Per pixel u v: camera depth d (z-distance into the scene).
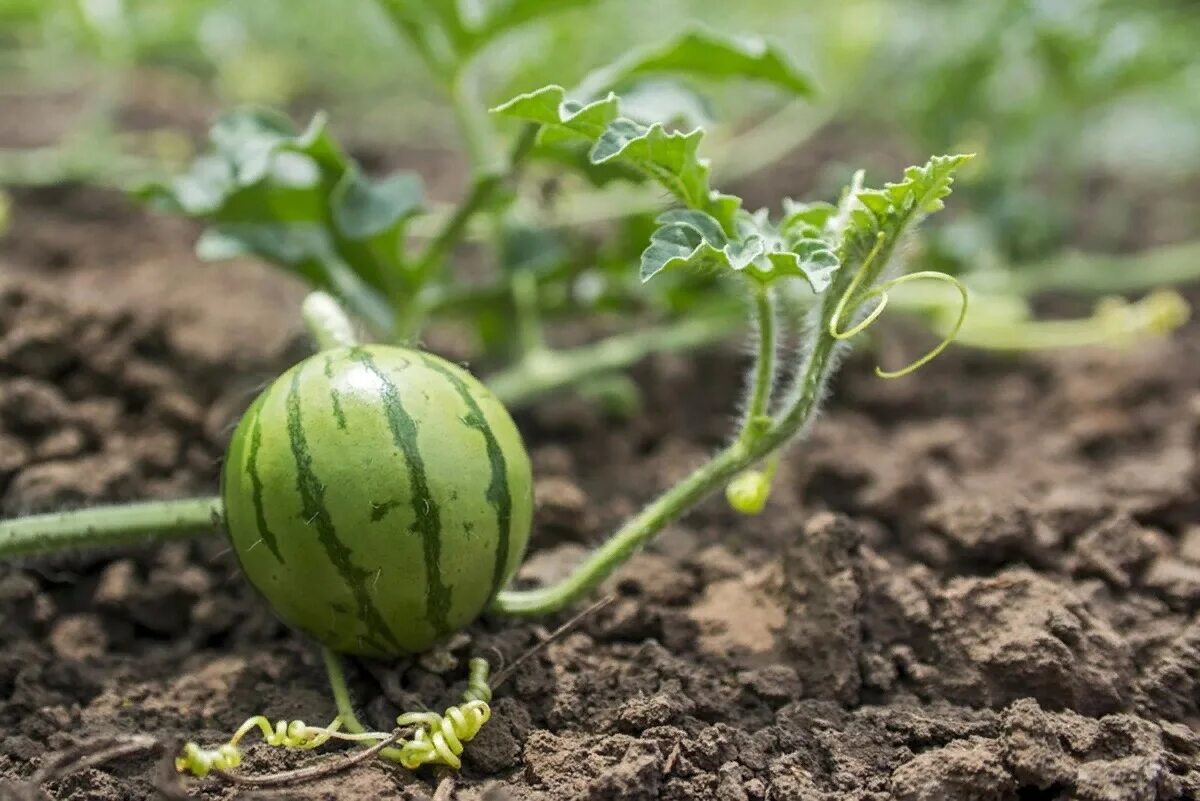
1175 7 0.94
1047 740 0.51
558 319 0.76
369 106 1.19
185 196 0.63
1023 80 0.96
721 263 0.51
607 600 0.54
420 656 0.53
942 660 0.55
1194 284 0.88
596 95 0.62
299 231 0.64
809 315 0.53
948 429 0.68
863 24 0.99
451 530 0.50
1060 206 0.91
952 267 0.77
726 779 0.50
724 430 0.70
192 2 1.06
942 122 0.85
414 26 0.67
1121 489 0.63
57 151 0.95
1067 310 0.84
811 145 1.11
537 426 0.69
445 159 1.08
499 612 0.54
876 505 0.62
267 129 0.63
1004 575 0.56
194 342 0.70
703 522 0.62
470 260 0.89
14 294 0.65
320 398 0.50
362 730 0.51
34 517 0.54
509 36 0.94
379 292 0.65
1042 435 0.69
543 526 0.61
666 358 0.73
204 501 0.55
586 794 0.49
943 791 0.50
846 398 0.72
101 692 0.54
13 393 0.62
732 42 0.62
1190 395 0.71
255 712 0.53
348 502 0.50
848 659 0.54
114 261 0.82
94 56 1.00
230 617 0.57
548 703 0.53
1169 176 1.11
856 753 0.52
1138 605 0.58
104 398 0.65
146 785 0.50
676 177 0.51
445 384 0.51
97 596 0.57
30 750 0.51
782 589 0.57
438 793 0.49
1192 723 0.54
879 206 0.50
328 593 0.50
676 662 0.54
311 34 1.16
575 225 0.79
